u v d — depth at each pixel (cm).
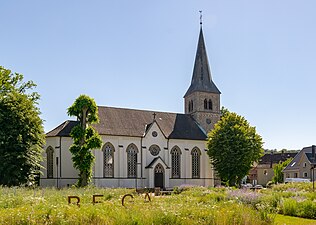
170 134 7506
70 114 5884
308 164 9619
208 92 8381
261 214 1719
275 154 13138
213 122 8325
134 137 7044
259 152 7075
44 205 1723
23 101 5028
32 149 4838
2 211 1541
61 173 6488
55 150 6544
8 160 4588
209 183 7562
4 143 4622
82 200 2516
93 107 5894
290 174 10275
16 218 1422
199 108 8262
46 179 6556
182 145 7475
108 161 6788
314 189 3994
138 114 7669
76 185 5684
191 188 4869
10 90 5388
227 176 6906
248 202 2523
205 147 7675
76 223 1437
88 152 5662
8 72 5534
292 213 2281
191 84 8644
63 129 6662
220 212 1620
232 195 2869
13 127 4753
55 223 1430
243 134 6919
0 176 4603
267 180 12450
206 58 8638
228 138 6900
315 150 9988
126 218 1477
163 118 7894
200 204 2000
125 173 6875
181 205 1886
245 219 1590
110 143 6850
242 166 6819
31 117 4947
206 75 8531
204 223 1531
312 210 2217
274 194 2833
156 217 1512
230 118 7150
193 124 8112
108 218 1484
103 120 7075
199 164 7588
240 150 6806
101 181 6644
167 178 7106
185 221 1521
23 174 4734
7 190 3005
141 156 7056
